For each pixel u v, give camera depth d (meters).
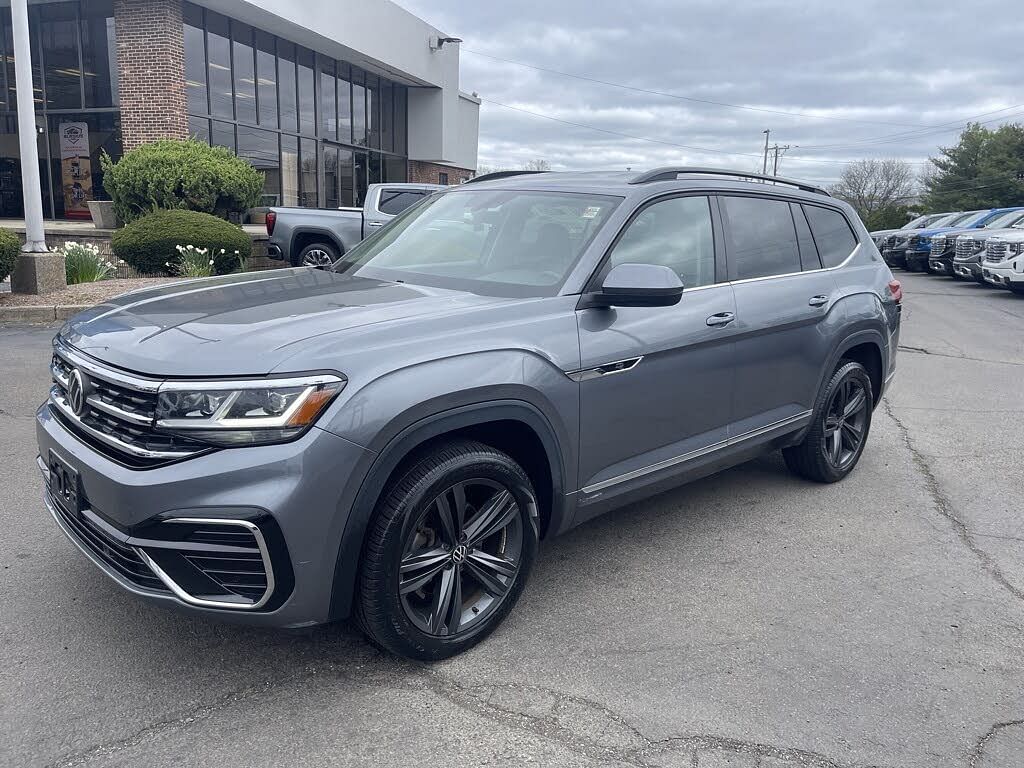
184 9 19.27
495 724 2.71
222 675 2.93
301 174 24.50
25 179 10.98
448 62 31.05
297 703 2.79
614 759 2.56
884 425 6.66
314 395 2.56
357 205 27.83
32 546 3.88
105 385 2.81
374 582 2.76
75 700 2.76
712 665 3.10
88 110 19.94
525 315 3.19
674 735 2.68
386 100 29.27
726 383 4.02
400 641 2.88
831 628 3.41
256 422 2.52
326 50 24.36
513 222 3.89
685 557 4.06
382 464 2.69
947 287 20.00
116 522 2.63
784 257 4.58
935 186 64.25
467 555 3.07
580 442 3.33
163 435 2.60
